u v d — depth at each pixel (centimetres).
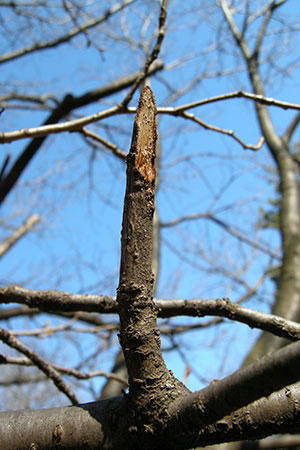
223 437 44
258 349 124
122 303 46
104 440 46
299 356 38
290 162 175
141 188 47
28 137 79
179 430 44
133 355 45
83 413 48
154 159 48
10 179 124
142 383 45
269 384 39
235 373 41
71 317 164
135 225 47
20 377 186
